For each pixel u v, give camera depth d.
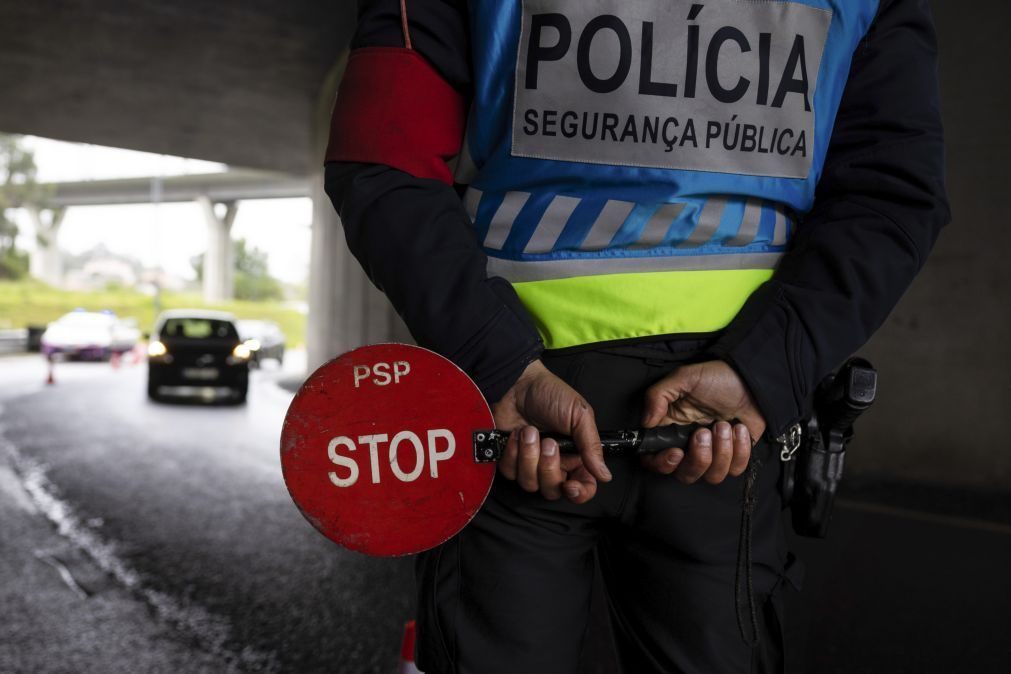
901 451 6.66
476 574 0.92
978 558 4.16
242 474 6.54
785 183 0.89
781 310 0.85
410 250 0.83
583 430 0.78
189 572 3.83
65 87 15.45
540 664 0.91
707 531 0.89
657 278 0.88
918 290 6.61
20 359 24.83
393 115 0.87
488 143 0.90
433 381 0.80
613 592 1.00
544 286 0.89
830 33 0.88
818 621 3.22
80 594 3.54
